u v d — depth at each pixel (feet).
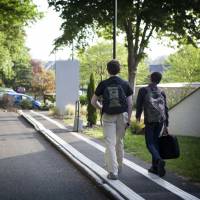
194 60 176.65
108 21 89.76
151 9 88.33
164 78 196.24
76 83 90.58
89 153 39.06
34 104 120.26
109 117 27.35
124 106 27.32
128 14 87.15
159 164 27.96
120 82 27.55
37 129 62.85
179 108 54.75
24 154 40.93
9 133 59.93
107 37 104.73
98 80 184.14
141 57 95.20
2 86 216.33
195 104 53.42
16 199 24.50
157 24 91.20
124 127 27.63
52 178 30.12
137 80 205.05
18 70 223.51
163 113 29.07
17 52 158.71
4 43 151.74
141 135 55.52
